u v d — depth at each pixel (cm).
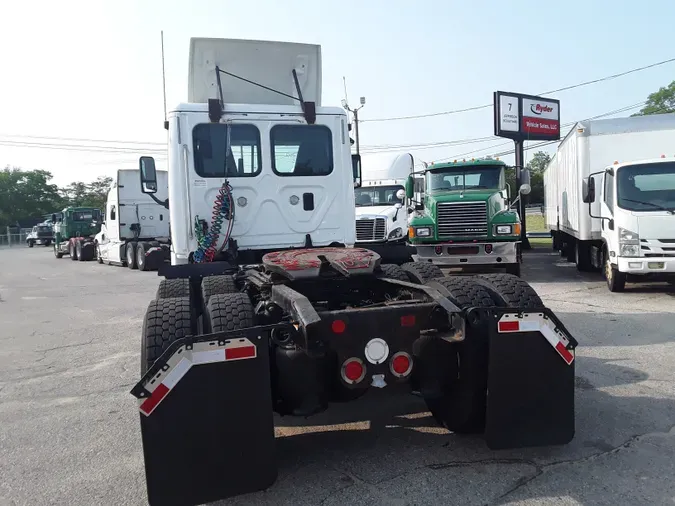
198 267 596
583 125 1323
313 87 742
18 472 428
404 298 478
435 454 420
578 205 1357
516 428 384
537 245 2830
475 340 398
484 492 361
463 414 422
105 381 669
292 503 358
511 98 2250
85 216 3300
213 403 337
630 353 677
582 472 383
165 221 2384
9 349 862
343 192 718
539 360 383
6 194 7644
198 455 337
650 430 448
